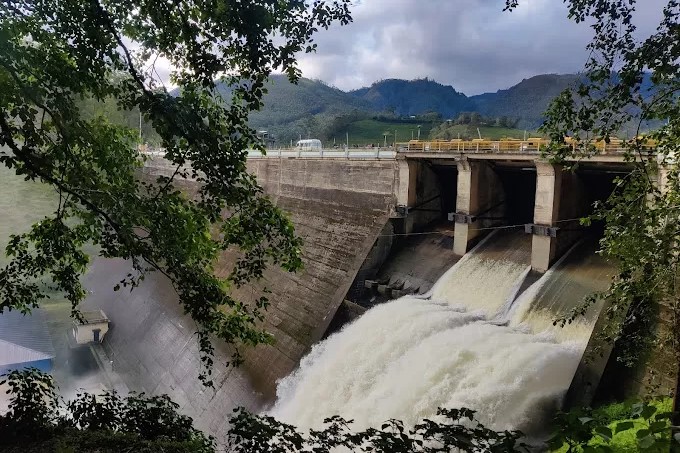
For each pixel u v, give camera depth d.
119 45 10.03
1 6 9.73
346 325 27.78
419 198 33.03
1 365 36.91
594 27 8.37
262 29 9.76
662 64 7.82
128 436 12.20
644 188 10.53
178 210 12.02
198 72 10.43
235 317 12.23
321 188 39.84
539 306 22.48
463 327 22.03
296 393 24.98
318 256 34.47
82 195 11.96
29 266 13.34
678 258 10.12
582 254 23.97
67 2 10.05
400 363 21.44
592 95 9.12
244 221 11.62
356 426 19.53
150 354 38.50
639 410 4.72
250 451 9.12
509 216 31.06
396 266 31.41
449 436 6.77
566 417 5.22
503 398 17.09
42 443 11.76
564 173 24.30
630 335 14.48
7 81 10.28
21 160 10.18
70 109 10.95
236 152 11.02
